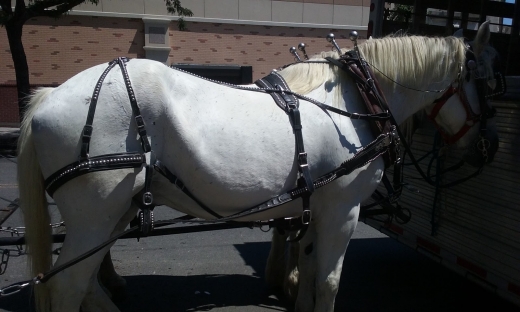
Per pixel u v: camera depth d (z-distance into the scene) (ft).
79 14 52.08
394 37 10.94
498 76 10.64
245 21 57.57
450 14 17.26
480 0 17.62
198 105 8.49
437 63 10.57
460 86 10.93
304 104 9.22
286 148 8.80
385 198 11.00
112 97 7.84
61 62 52.60
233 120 8.57
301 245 11.25
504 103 10.69
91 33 52.95
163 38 54.90
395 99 10.59
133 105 7.86
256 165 8.57
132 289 13.19
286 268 13.01
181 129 8.12
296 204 9.49
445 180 12.21
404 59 10.38
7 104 49.98
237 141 8.48
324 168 9.25
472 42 10.94
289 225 10.03
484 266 11.05
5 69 50.42
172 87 8.41
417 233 13.25
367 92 9.77
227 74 52.54
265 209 8.77
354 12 61.11
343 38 61.41
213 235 18.22
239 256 16.10
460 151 11.70
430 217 12.70
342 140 9.29
